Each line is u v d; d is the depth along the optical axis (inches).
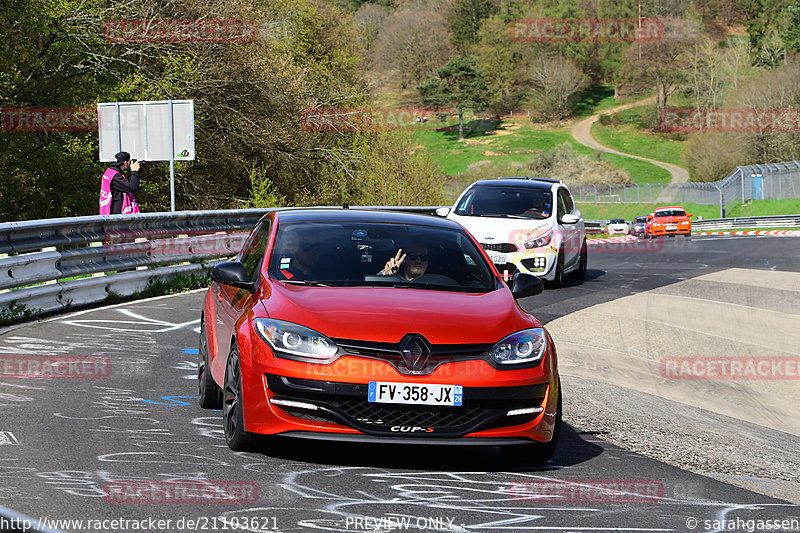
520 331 552.1
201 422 618.8
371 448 578.6
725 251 2566.4
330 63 4702.3
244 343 538.6
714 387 961.5
